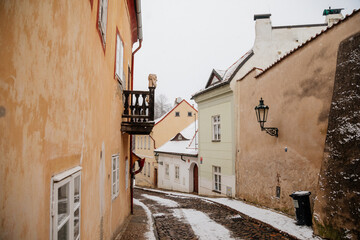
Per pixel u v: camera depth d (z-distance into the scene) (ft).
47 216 7.04
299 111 28.27
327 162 21.40
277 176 32.27
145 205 45.06
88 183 12.21
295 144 28.89
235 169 44.39
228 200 42.80
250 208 34.73
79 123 10.41
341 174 19.71
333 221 19.70
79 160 10.53
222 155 49.08
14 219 5.24
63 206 8.55
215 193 51.42
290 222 26.14
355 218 17.88
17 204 5.37
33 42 5.97
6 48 4.85
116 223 23.16
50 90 7.14
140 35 36.83
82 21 10.44
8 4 4.87
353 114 19.72
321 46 25.12
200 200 48.03
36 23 6.10
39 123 6.46
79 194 10.42
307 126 26.99
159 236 24.16
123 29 26.43
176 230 26.22
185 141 78.59
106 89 17.40
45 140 6.89
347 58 21.20
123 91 26.63
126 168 31.04
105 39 16.44
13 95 5.15
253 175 38.55
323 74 24.88
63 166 8.46
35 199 6.27
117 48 22.47
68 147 8.96
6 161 4.93
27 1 5.62
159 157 85.61
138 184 109.50
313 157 26.03
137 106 26.61
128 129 26.00
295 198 25.18
